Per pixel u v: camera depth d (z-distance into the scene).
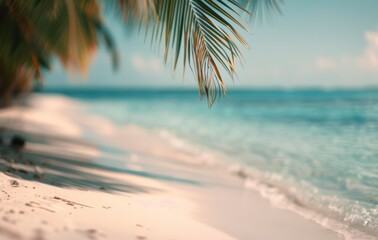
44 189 4.72
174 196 6.16
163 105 53.94
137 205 4.96
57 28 5.63
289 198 6.86
